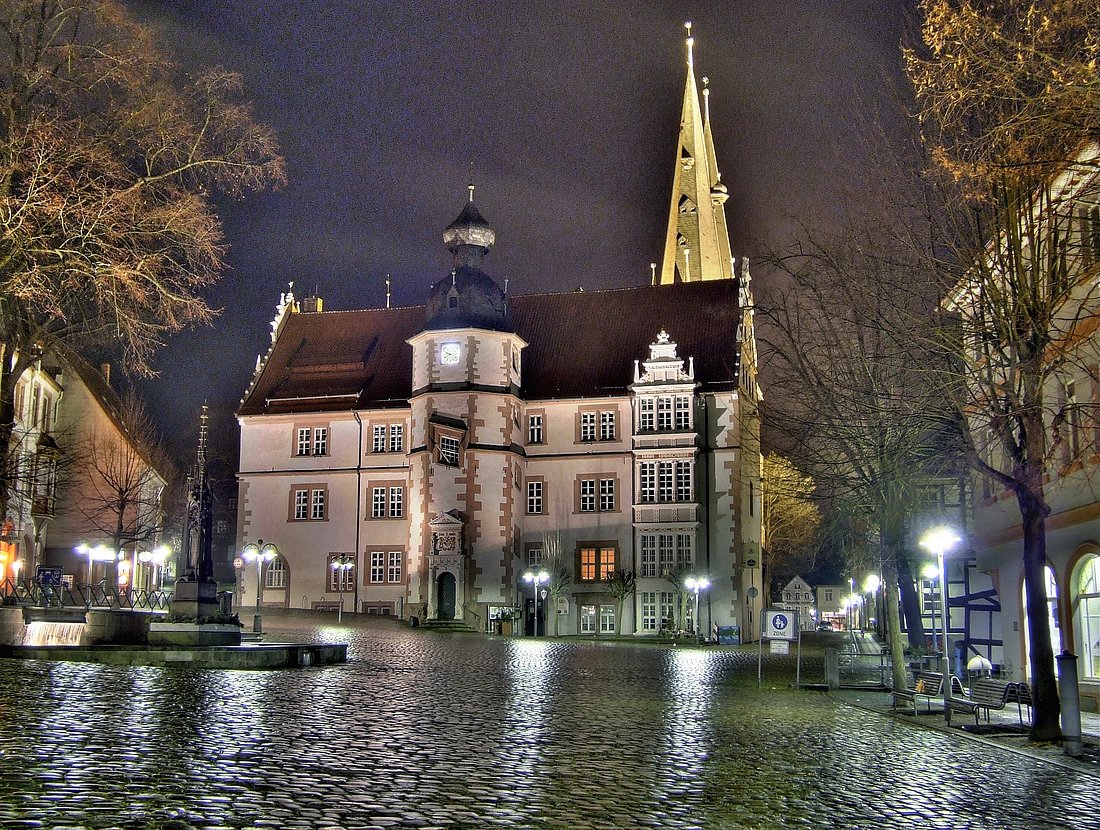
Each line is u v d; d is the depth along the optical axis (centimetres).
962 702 2438
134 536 7512
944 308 2477
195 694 2366
